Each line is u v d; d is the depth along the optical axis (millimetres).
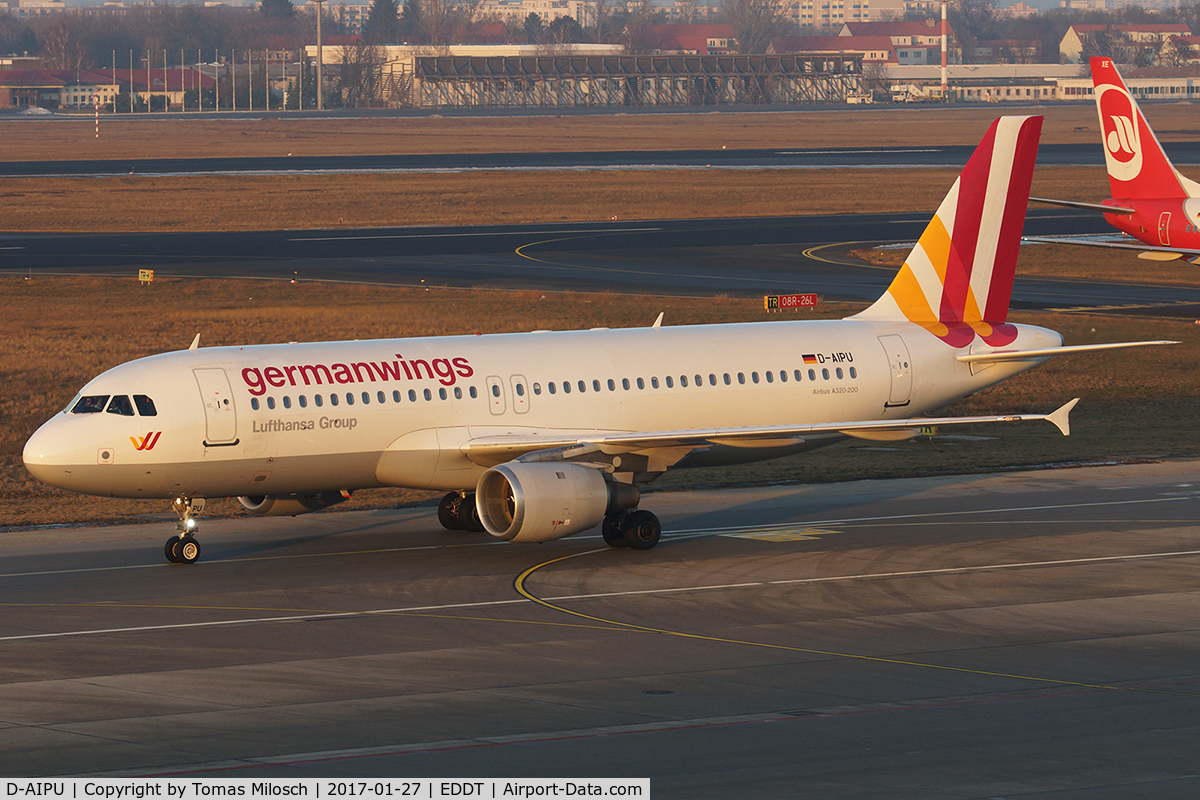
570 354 158250
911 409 173625
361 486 151500
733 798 76312
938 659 108000
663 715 92875
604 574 138875
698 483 188750
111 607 125562
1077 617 121312
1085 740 87250
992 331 177750
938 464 199375
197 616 122312
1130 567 139500
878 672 104250
